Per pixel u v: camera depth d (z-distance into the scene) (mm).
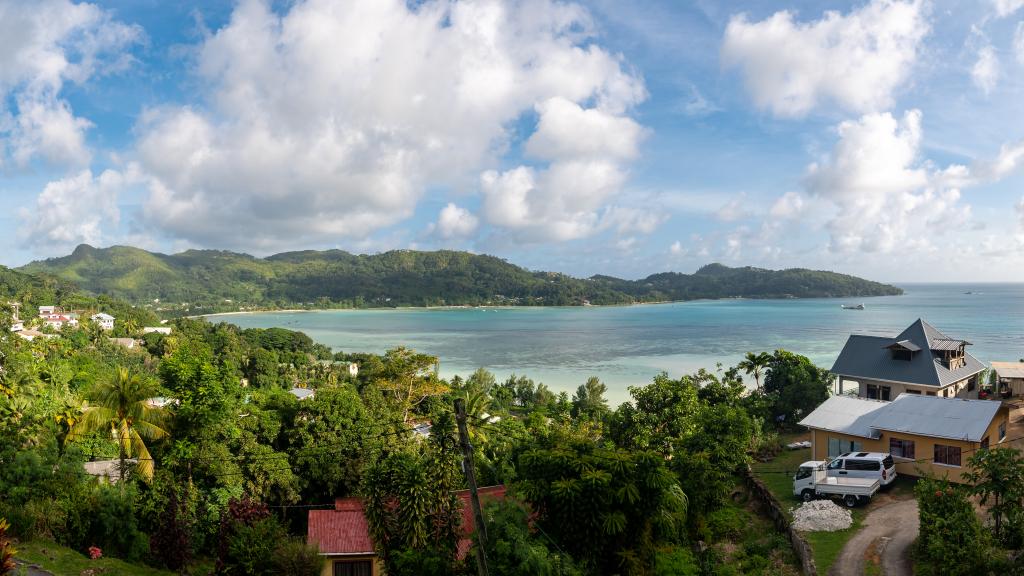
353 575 28609
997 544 22422
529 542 22125
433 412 67750
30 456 29375
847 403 42938
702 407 45000
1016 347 169125
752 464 44562
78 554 26266
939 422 36719
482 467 44156
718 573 26406
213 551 32719
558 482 24312
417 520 24656
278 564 25406
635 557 24734
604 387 108125
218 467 35062
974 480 24703
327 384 129125
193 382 37688
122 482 32000
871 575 24500
